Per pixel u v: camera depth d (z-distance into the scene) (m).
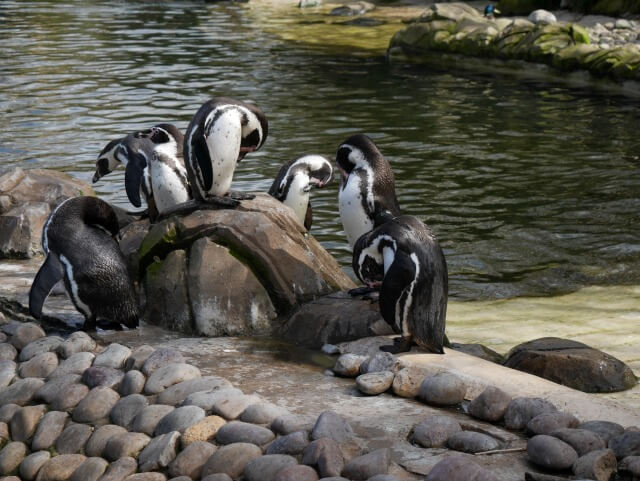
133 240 7.71
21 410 5.55
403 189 11.92
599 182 12.29
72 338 6.41
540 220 10.74
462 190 11.91
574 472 4.44
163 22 29.84
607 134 15.14
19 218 9.00
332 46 25.03
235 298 6.90
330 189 11.91
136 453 5.04
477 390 5.48
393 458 4.69
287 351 6.46
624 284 8.83
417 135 14.95
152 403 5.50
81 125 15.27
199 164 7.02
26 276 8.12
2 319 7.06
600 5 27.27
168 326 7.02
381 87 19.23
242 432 4.95
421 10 32.34
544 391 5.38
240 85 19.14
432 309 6.11
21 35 26.30
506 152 13.91
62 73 20.25
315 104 17.34
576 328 7.62
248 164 12.82
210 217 7.14
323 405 5.41
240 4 35.25
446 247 9.86
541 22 22.38
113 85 18.92
